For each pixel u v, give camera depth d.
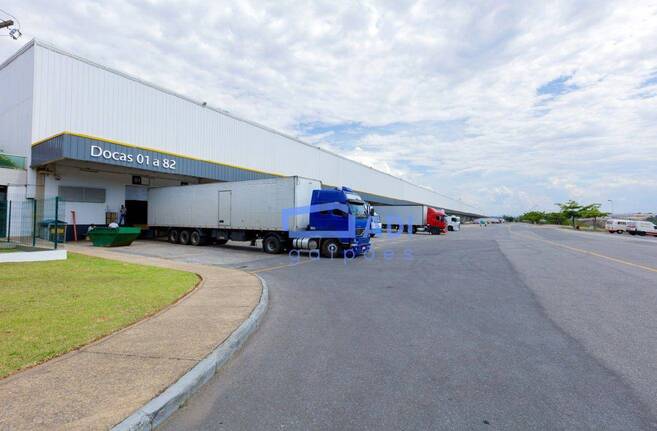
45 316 5.83
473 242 28.02
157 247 19.47
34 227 14.68
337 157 46.44
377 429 3.12
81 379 3.70
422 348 5.09
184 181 28.25
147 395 3.39
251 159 31.08
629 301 7.90
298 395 3.74
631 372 4.28
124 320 5.76
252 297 7.62
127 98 21.64
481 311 7.10
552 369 4.36
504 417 3.30
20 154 19.06
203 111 26.55
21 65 19.06
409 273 11.98
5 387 3.49
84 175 21.53
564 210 82.12
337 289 9.30
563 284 9.91
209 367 4.10
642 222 49.12
